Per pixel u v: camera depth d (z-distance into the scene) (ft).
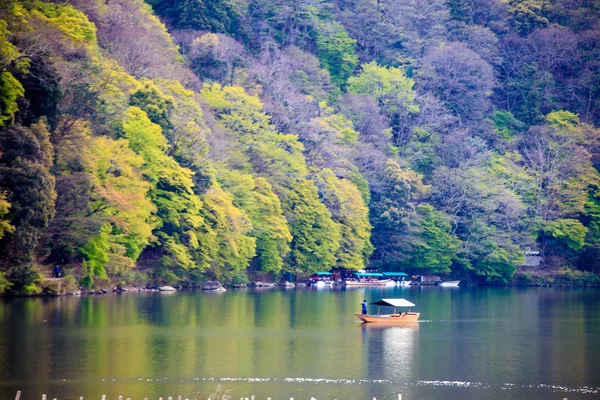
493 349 449.06
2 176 574.97
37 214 585.22
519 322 577.02
